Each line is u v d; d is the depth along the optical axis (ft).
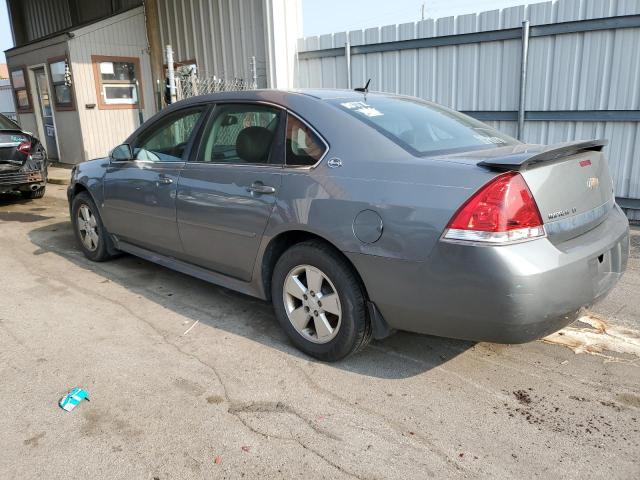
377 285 9.55
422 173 9.12
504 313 8.34
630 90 20.68
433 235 8.70
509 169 8.31
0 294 15.01
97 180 16.51
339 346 10.46
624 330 12.19
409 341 11.82
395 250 9.13
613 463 7.93
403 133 10.52
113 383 10.24
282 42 30.30
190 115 13.66
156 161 14.38
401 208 9.07
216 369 10.76
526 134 23.47
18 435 8.73
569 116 22.21
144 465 8.02
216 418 9.14
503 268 8.17
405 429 8.80
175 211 13.46
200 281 15.93
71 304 14.21
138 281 15.97
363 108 11.24
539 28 22.03
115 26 39.75
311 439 8.57
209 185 12.48
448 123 11.82
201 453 8.27
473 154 9.80
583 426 8.80
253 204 11.39
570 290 8.59
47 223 24.00
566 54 21.74
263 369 10.74
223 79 35.94
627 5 20.01
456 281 8.58
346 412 9.29
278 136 11.35
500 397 9.68
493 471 7.80
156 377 10.46
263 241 11.36
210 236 12.67
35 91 43.93
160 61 41.11
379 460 8.08
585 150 9.89
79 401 9.62
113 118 40.70
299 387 10.08
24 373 10.62
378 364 10.87
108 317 13.35
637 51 20.24
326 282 10.55
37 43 41.24
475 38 23.79
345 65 28.73
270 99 11.78
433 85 25.66
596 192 9.92
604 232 9.77
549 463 7.95
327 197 10.05
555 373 10.46
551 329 8.87
